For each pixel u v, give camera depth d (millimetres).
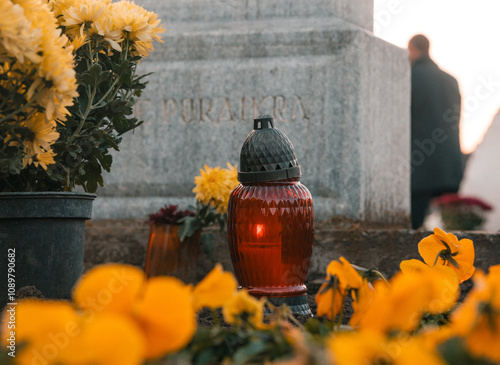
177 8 4910
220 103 4793
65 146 2287
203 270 4328
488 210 7000
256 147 2020
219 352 717
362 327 554
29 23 1420
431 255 1161
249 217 2027
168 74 4844
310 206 2090
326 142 4625
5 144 1902
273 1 4820
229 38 4797
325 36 4664
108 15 2293
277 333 699
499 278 557
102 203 4812
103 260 4605
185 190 4801
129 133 4855
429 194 5781
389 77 4852
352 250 4289
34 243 2217
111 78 2490
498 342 529
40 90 1494
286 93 4703
